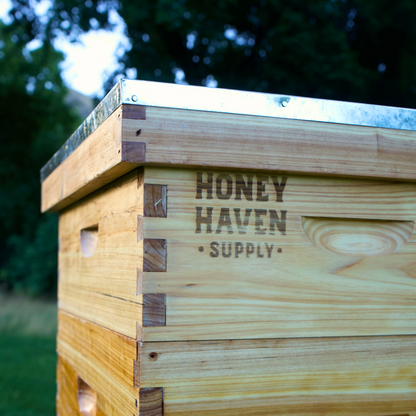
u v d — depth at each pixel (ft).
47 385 16.70
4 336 25.72
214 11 30.19
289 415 3.82
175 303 3.58
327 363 3.95
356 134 4.04
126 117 3.46
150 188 3.59
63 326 6.42
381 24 31.55
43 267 43.75
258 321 3.78
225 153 3.66
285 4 31.30
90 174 4.37
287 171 3.84
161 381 3.51
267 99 3.80
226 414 3.65
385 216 4.23
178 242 3.63
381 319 4.15
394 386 4.13
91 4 33.81
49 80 56.59
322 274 4.01
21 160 57.31
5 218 53.57
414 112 4.25
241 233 3.80
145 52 32.91
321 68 29.01
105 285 4.50
